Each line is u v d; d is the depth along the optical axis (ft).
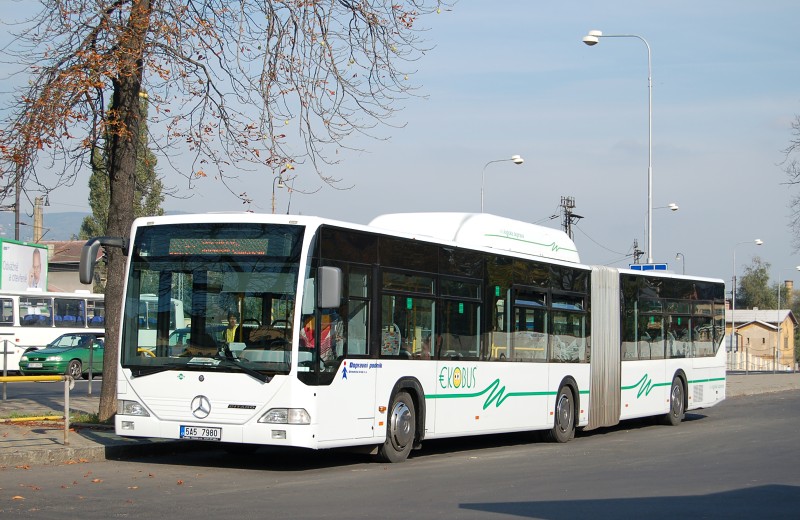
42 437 50.06
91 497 35.04
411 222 58.39
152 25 55.01
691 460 51.96
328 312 43.16
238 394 41.70
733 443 62.13
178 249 43.73
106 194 163.53
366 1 59.47
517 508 34.55
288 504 34.40
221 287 42.83
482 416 54.85
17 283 168.14
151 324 43.68
